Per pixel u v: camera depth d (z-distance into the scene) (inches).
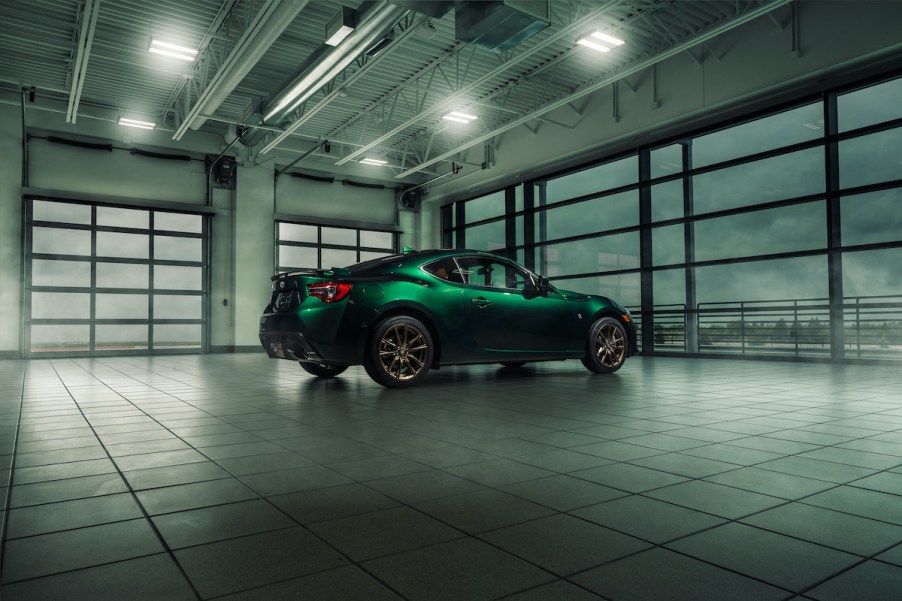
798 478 79.6
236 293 485.1
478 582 48.4
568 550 55.3
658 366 293.4
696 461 89.9
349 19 262.1
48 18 295.7
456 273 203.3
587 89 340.5
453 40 326.3
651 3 293.1
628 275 428.1
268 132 454.9
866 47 280.7
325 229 544.1
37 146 417.4
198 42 315.0
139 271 453.1
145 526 62.4
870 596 45.3
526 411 140.3
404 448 100.5
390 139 504.4
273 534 59.9
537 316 213.9
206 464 89.8
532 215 507.8
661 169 424.8
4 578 49.1
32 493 74.3
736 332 395.2
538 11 229.1
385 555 54.4
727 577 49.0
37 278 414.6
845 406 146.9
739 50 332.2
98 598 45.5
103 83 382.9
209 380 228.4
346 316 181.9
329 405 152.6
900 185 286.7
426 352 194.2
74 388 200.2
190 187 477.4
